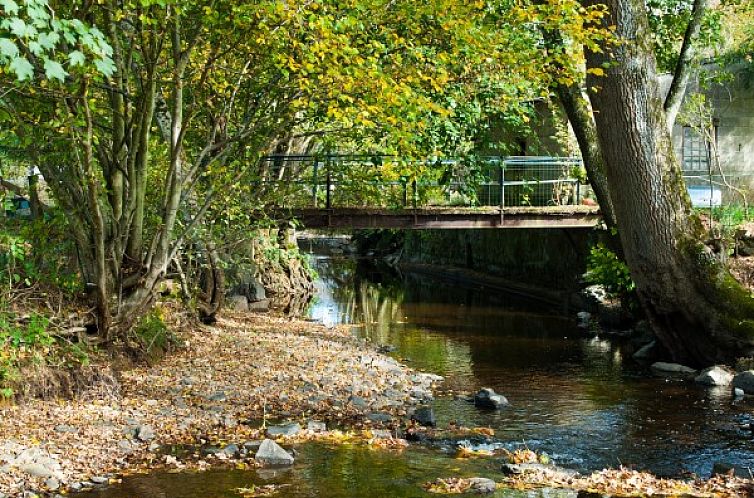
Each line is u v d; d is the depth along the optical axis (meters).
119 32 11.33
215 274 17.25
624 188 14.61
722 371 13.95
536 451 9.65
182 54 11.41
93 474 8.17
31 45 5.33
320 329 18.72
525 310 23.52
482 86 15.57
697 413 11.63
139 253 11.98
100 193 11.42
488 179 21.88
